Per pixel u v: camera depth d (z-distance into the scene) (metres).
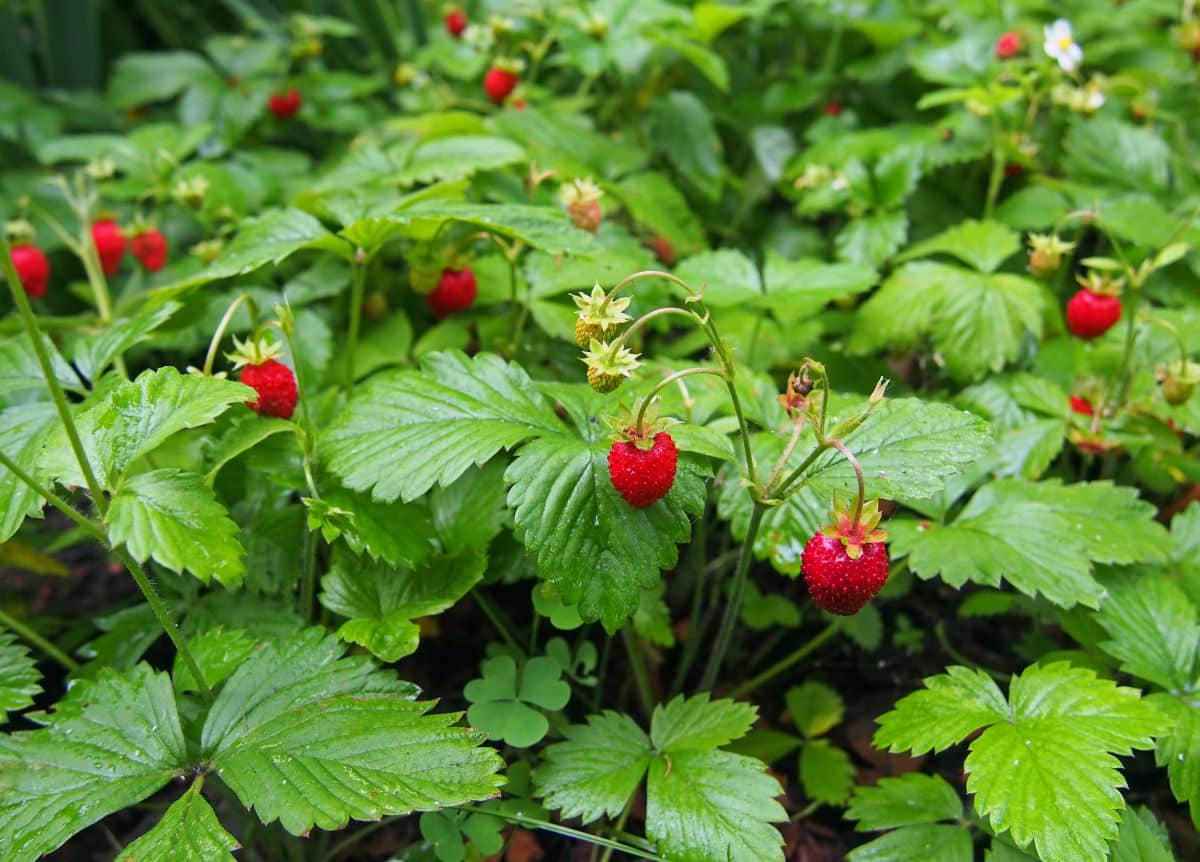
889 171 0.38
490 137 0.36
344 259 0.36
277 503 0.30
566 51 0.42
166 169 0.39
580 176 0.38
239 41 0.51
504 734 0.26
